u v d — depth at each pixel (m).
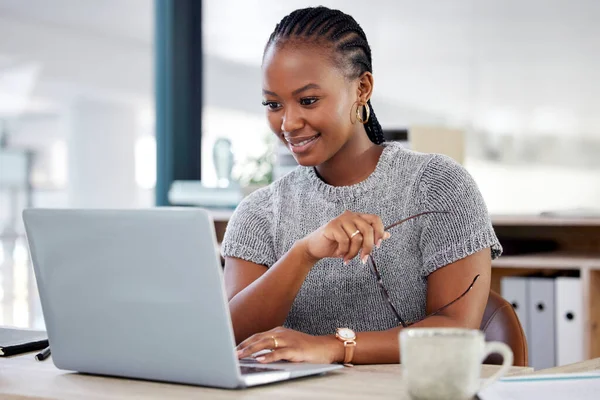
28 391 1.18
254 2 4.51
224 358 1.14
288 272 1.56
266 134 4.39
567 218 2.88
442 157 1.77
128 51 4.41
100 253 1.22
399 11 4.60
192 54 4.46
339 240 1.41
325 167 1.79
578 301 2.82
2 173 4.15
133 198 4.42
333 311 1.76
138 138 4.43
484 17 4.52
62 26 4.31
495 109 4.53
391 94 4.64
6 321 4.13
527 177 4.50
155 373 1.22
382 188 1.76
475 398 1.07
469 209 1.66
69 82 4.31
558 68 4.44
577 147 4.41
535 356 2.91
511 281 2.96
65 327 1.29
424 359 0.92
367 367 1.34
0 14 4.15
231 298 1.71
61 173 4.30
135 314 1.21
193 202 3.63
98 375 1.29
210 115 4.49
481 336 0.94
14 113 4.18
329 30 1.64
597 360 1.39
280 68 1.62
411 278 1.73
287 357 1.33
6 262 4.15
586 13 4.38
